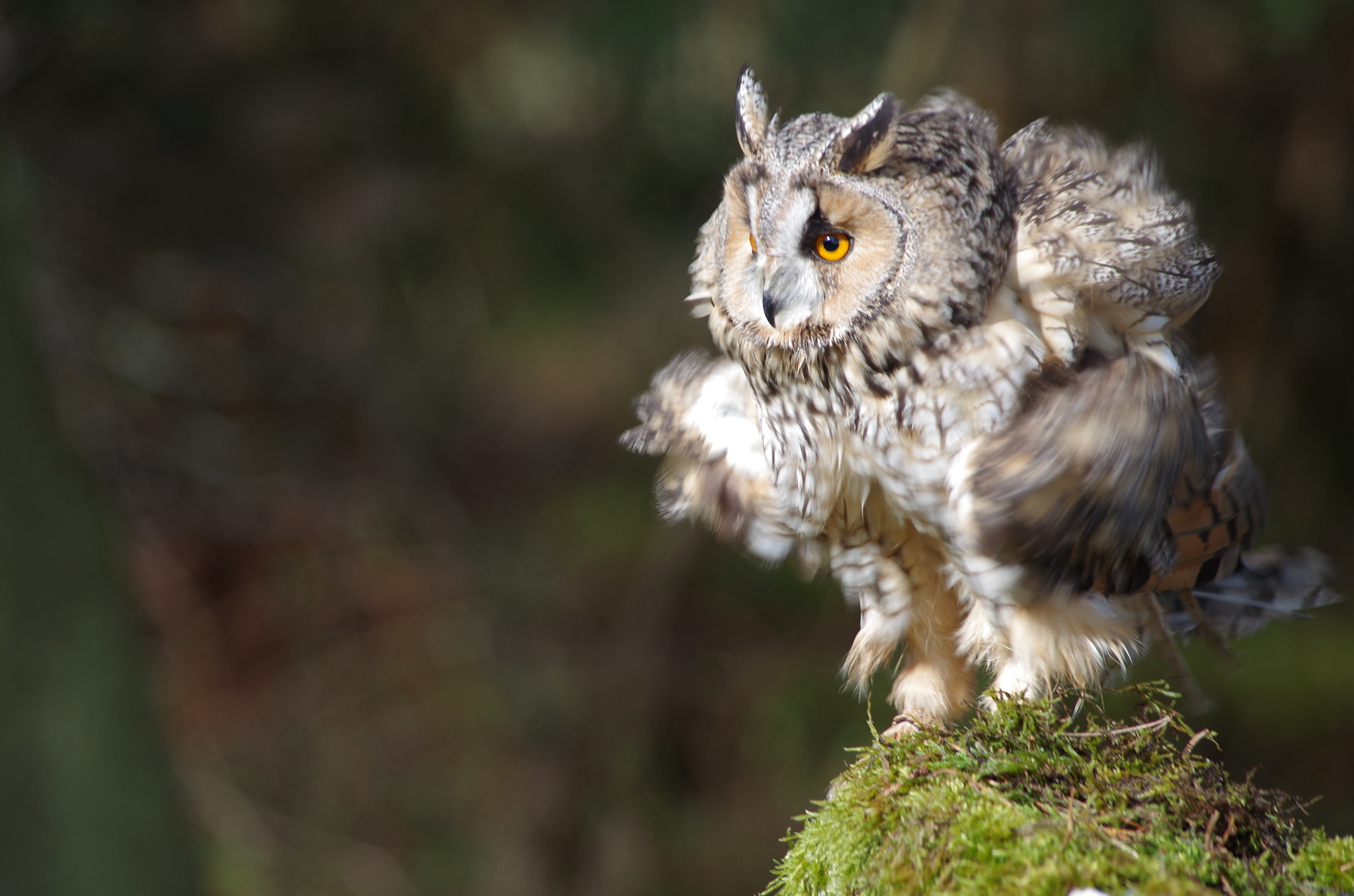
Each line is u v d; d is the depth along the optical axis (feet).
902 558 16.19
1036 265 14.35
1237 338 38.65
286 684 46.88
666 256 41.70
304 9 40.65
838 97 35.70
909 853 10.95
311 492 48.98
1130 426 13.71
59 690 29.78
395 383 46.96
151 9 39.45
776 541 17.20
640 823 43.14
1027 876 10.07
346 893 42.70
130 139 42.63
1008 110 33.58
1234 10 33.42
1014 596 14.37
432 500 48.32
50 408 31.09
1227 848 11.05
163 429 46.88
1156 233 14.67
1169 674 16.15
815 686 43.60
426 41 41.11
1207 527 15.85
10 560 29.19
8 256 30.60
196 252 45.29
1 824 28.89
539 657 45.96
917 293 14.32
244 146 43.27
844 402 15.11
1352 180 36.55
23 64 38.14
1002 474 13.76
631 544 47.67
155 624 46.78
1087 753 12.23
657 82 38.60
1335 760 37.52
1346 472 40.11
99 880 29.99
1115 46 33.65
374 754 45.60
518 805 44.11
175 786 32.99
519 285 43.45
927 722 16.06
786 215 15.06
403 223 43.65
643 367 43.68
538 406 47.75
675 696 44.98
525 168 42.16
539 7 38.86
